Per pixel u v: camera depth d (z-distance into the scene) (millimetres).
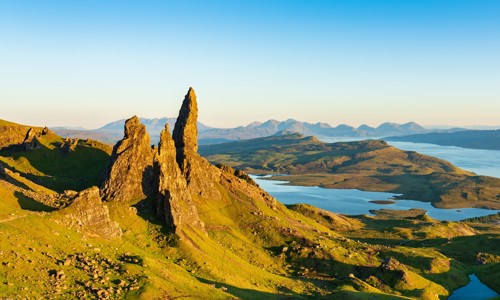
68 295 93250
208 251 169875
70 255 111688
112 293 101875
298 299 146875
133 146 188625
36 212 123000
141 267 122688
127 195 178625
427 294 188875
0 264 92062
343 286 176500
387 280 198500
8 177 158125
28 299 84688
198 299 115062
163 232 165875
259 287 153750
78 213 131875
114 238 140250
